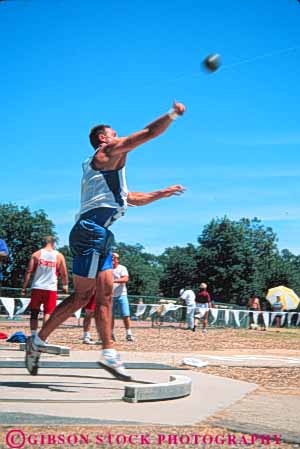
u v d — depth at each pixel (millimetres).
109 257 5914
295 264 87938
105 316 5855
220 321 27984
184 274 81188
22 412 4945
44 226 74938
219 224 77875
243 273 76188
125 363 8656
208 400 5945
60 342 13789
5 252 10031
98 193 5781
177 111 5391
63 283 11375
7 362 7812
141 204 6402
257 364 9344
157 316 26375
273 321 29391
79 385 6266
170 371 7906
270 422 5191
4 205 75438
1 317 22703
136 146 5594
